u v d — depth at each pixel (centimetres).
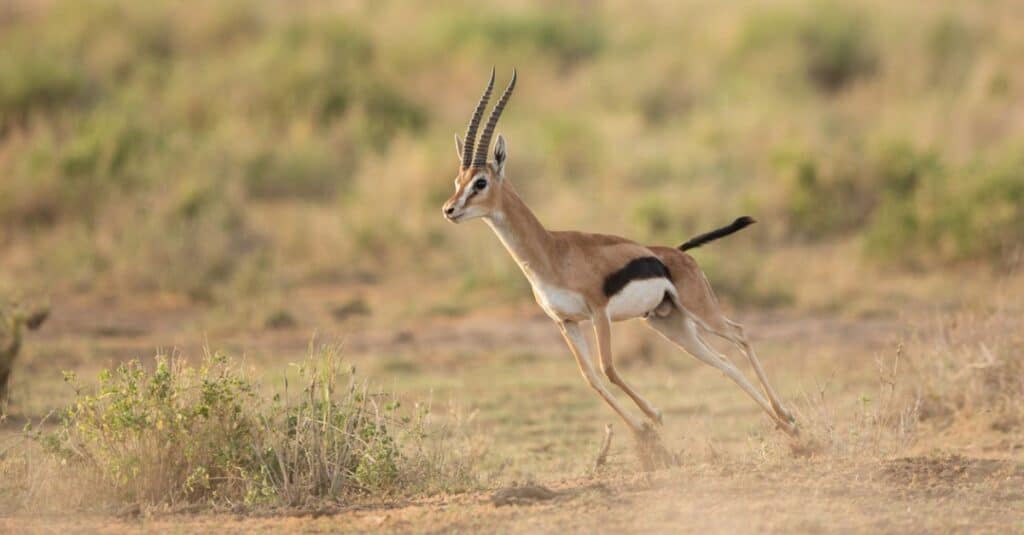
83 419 1692
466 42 6197
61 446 1666
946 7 6606
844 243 3988
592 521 1423
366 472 1648
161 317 3209
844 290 3378
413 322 3206
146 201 3900
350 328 3111
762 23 6309
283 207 4341
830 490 1548
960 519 1423
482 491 1638
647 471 1722
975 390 2153
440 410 2361
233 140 4666
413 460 1733
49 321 3086
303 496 1609
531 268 1858
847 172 4212
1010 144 4372
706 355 1975
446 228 4050
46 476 1644
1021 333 2238
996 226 3631
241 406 1689
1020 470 1659
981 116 5025
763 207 4119
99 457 1650
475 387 2572
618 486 1593
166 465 1642
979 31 6359
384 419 1783
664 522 1416
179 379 1708
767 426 2039
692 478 1614
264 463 1641
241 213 4041
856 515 1439
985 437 1998
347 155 4866
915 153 4266
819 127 5050
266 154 4609
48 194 3981
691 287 1950
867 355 2731
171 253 3541
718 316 1961
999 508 1478
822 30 6238
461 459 1805
